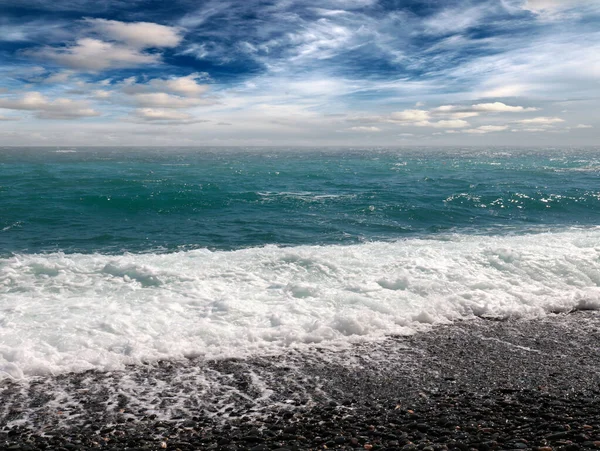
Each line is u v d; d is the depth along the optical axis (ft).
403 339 19.10
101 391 14.78
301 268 27.58
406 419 13.16
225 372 16.17
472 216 52.60
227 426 12.85
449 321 21.02
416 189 75.97
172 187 74.74
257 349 17.99
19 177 88.79
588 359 17.21
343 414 13.48
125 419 13.19
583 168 129.90
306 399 14.39
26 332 18.31
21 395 14.39
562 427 12.52
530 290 24.48
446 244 35.22
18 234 41.45
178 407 13.89
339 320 19.99
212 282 25.23
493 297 23.44
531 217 52.49
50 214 50.93
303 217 51.72
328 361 17.08
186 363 16.81
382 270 27.30
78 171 108.06
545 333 19.72
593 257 29.35
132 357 16.96
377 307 21.93
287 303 22.43
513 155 244.83
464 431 12.41
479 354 17.70
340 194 69.72
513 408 13.70
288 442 11.99
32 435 12.32
